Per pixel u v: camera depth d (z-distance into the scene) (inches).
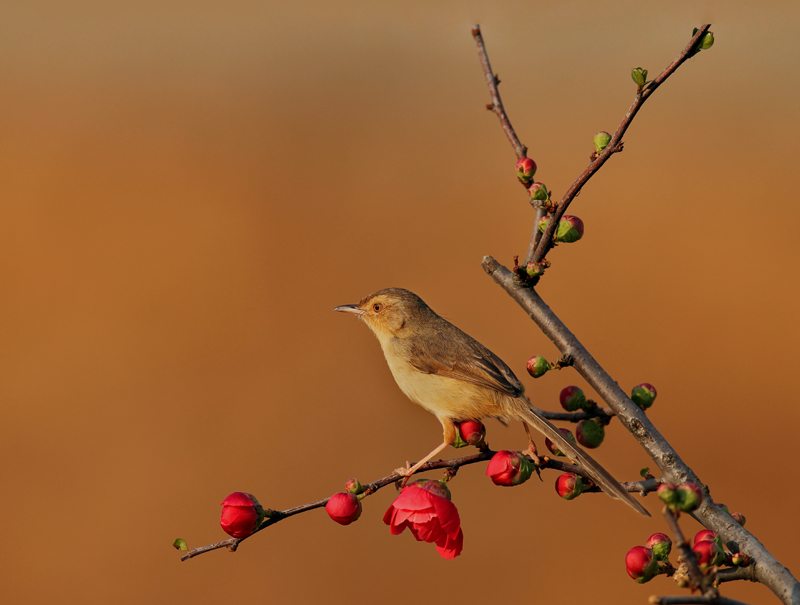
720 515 234.7
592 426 264.5
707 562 210.8
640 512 238.2
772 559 217.3
